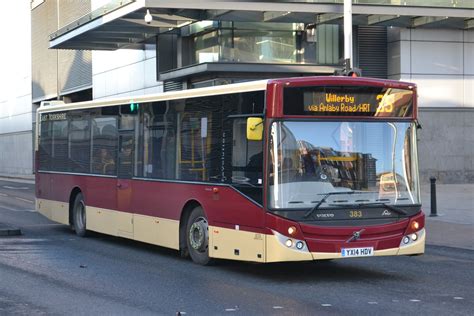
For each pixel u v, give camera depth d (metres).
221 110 11.46
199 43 32.91
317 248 10.20
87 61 50.41
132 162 14.29
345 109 10.61
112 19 29.42
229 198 11.15
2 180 54.12
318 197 10.33
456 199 25.38
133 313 8.45
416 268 12.16
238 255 10.95
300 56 32.09
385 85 10.84
